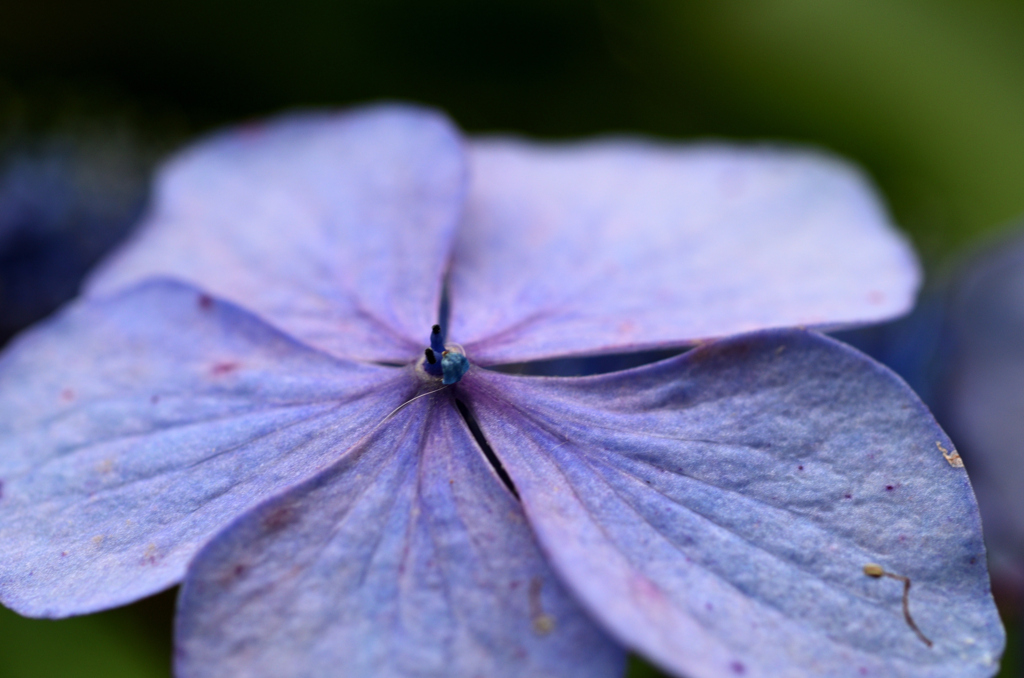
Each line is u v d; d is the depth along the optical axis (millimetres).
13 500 72
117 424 74
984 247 100
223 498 70
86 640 96
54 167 113
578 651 64
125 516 70
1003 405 95
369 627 65
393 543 67
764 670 63
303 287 80
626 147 90
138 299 78
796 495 67
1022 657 88
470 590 65
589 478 69
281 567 66
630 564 66
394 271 79
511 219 83
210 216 85
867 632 65
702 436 69
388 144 85
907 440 68
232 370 75
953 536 66
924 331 98
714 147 89
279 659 64
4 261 106
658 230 83
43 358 77
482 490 68
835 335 96
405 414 71
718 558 66
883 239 82
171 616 97
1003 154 125
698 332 75
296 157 86
